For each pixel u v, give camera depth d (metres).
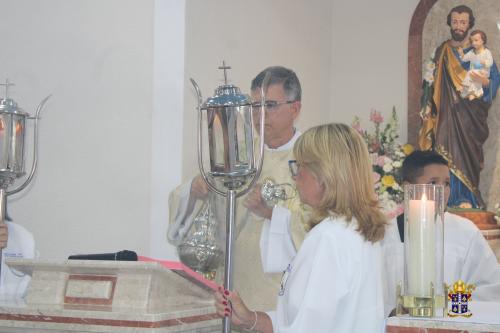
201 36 4.54
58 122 4.35
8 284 3.38
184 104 4.31
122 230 4.29
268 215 3.25
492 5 6.57
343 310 2.21
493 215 6.24
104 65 4.36
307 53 6.45
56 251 4.28
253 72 5.29
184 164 4.29
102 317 2.24
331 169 2.30
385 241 3.56
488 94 6.52
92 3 4.39
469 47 6.60
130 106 4.34
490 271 3.74
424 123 6.66
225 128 2.37
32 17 4.40
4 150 2.82
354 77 7.00
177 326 2.27
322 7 6.86
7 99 2.88
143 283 2.33
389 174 5.63
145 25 4.37
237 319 2.37
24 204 4.34
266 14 5.54
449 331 2.04
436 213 2.22
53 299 2.43
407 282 2.21
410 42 6.82
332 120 7.02
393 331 2.09
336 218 2.30
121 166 4.31
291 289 2.25
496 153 6.46
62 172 4.32
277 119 3.51
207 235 3.31
